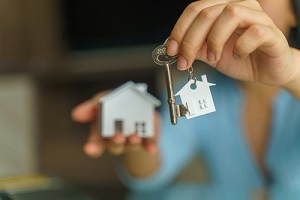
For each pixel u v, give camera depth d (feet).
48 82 6.21
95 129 2.26
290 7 2.15
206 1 1.43
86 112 2.27
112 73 6.00
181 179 4.41
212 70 3.11
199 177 4.40
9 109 5.98
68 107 6.21
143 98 2.13
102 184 5.82
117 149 2.20
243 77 1.68
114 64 5.97
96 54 6.04
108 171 5.86
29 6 6.06
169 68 1.48
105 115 2.12
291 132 2.88
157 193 3.11
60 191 2.36
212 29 1.37
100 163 5.92
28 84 6.11
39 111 6.14
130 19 5.84
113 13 5.91
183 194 3.12
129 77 5.96
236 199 2.94
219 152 3.09
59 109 6.19
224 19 1.35
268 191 2.89
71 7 6.04
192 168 4.45
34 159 5.97
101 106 2.15
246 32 1.36
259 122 2.98
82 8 6.01
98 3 5.96
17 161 5.86
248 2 1.47
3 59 6.09
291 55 1.58
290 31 2.20
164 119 3.13
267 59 1.57
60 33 6.11
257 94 2.95
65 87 6.24
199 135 3.14
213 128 3.06
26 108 6.06
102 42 5.99
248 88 2.97
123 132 2.14
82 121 2.29
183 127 3.12
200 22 1.37
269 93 2.92
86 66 6.09
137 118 2.14
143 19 5.77
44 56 6.12
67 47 6.12
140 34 5.82
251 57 1.64
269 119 2.96
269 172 2.94
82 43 6.07
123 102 2.13
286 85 1.71
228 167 3.06
